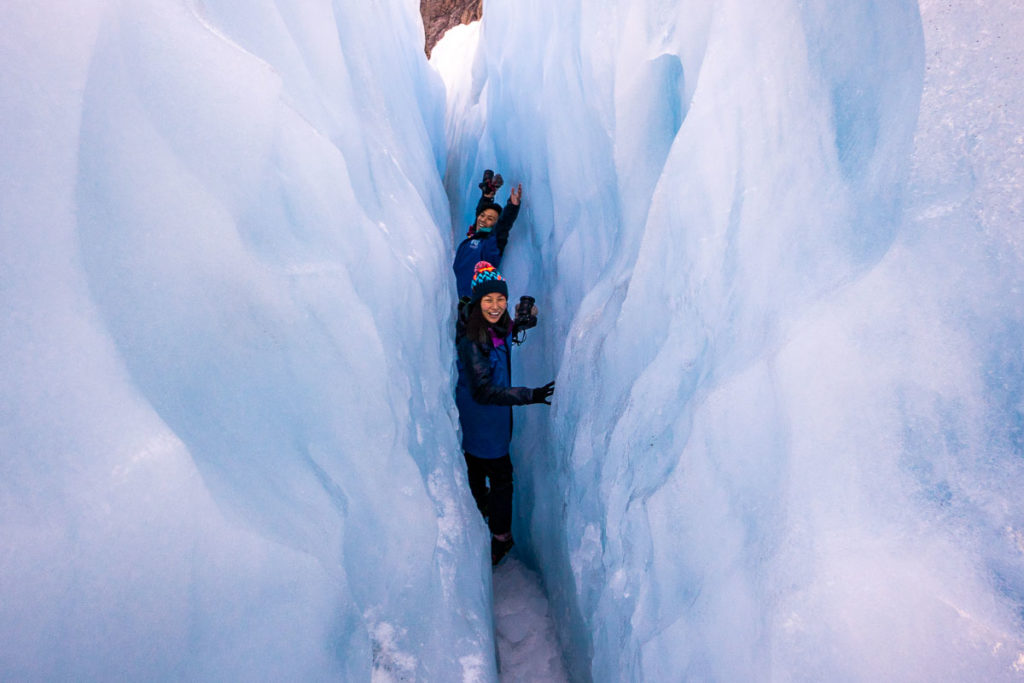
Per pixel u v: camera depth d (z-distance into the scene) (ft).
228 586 2.13
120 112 2.29
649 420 3.78
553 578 5.43
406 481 3.57
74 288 1.99
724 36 3.28
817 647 2.12
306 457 2.79
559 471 5.39
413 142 6.49
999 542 1.85
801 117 2.87
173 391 2.25
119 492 1.89
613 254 4.91
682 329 3.61
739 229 3.16
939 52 2.18
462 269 7.36
